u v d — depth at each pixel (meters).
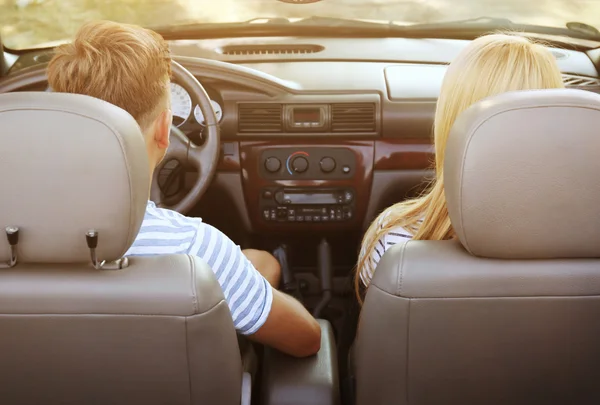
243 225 2.89
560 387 1.30
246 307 1.40
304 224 2.86
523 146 1.09
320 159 2.76
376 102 2.69
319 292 3.09
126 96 1.27
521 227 1.13
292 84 2.69
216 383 1.24
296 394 1.49
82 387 1.24
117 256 1.10
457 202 1.13
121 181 1.04
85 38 1.27
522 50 1.38
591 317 1.21
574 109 1.08
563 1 3.38
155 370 1.21
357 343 1.38
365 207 2.84
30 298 1.14
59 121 1.03
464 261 1.19
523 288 1.19
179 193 2.48
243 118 2.69
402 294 1.21
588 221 1.12
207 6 3.59
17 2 3.31
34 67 2.53
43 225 1.06
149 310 1.15
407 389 1.31
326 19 3.03
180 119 2.54
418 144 2.76
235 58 2.91
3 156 1.03
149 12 3.69
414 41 3.06
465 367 1.28
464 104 1.40
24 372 1.22
